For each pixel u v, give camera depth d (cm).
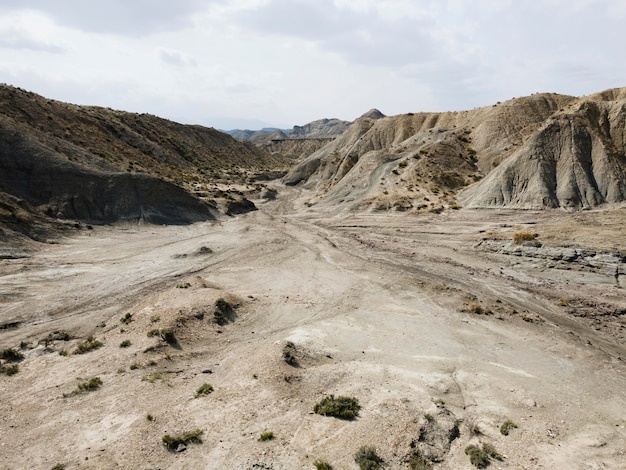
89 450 1194
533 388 1658
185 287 2686
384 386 1612
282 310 2525
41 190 4572
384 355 1936
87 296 2717
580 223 4166
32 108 6450
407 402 1482
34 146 4872
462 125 8669
